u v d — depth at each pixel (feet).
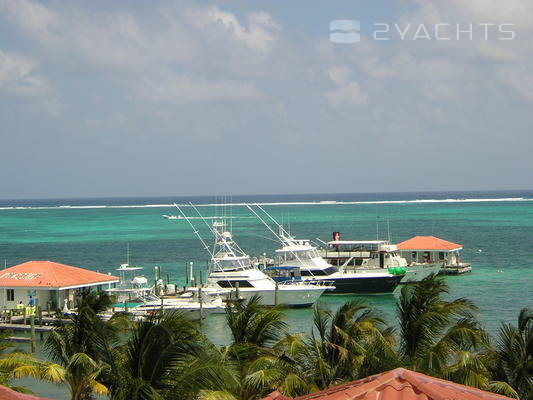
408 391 38.99
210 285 201.36
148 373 61.62
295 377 70.85
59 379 75.31
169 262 321.32
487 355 77.82
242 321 86.12
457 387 40.83
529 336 76.02
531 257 309.83
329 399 40.11
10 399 41.52
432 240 277.03
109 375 68.85
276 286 188.55
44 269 185.68
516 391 74.69
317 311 87.10
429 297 80.18
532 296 202.59
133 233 522.47
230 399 61.82
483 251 339.16
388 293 220.84
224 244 219.00
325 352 79.87
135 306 182.19
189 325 65.67
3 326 164.96
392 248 249.14
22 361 79.10
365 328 79.46
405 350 79.97
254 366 74.74
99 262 326.24
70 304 180.86
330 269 225.15
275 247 393.09
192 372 59.57
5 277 183.11
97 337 72.64
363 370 75.15
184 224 642.22
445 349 75.87
